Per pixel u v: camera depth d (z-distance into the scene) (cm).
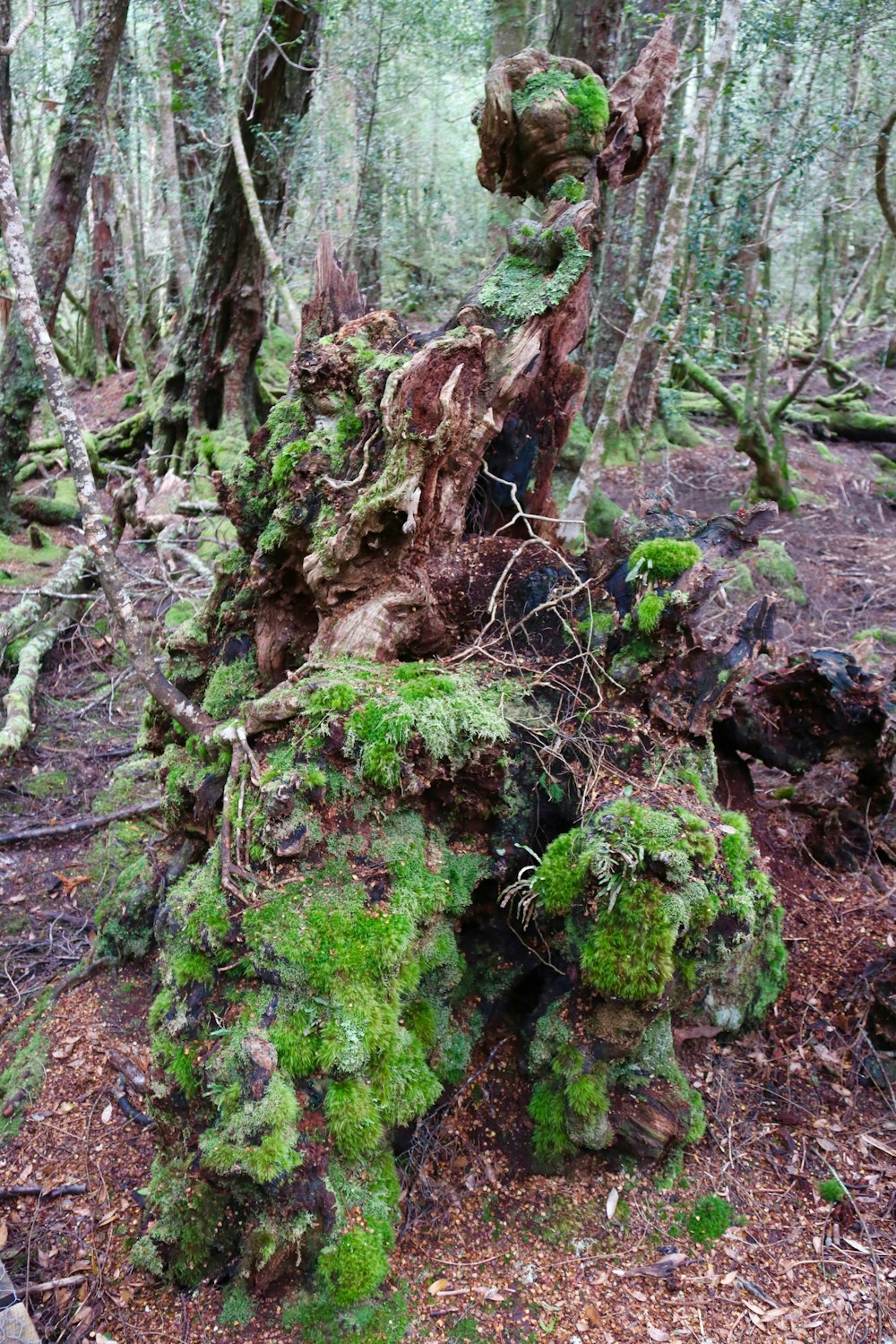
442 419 238
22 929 382
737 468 989
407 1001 225
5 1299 210
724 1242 226
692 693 255
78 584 684
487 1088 252
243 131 841
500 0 521
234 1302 205
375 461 253
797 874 356
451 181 1712
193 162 1238
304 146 970
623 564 263
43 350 259
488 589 266
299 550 268
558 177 293
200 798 268
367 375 258
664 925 210
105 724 567
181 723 275
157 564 724
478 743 229
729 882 227
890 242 1588
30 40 1257
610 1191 236
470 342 248
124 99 1258
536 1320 205
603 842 217
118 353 1487
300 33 810
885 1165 250
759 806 384
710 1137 255
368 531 242
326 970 204
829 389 1309
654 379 609
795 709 353
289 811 220
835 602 750
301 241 1224
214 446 891
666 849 212
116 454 1077
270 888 216
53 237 780
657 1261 220
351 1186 203
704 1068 279
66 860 430
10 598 708
